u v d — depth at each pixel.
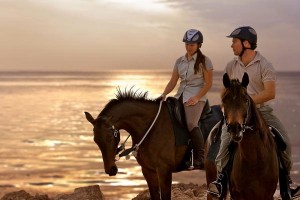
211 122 8.93
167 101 8.87
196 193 11.21
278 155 6.63
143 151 8.59
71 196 10.47
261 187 6.30
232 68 6.84
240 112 5.64
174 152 8.66
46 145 60.53
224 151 6.67
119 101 8.56
